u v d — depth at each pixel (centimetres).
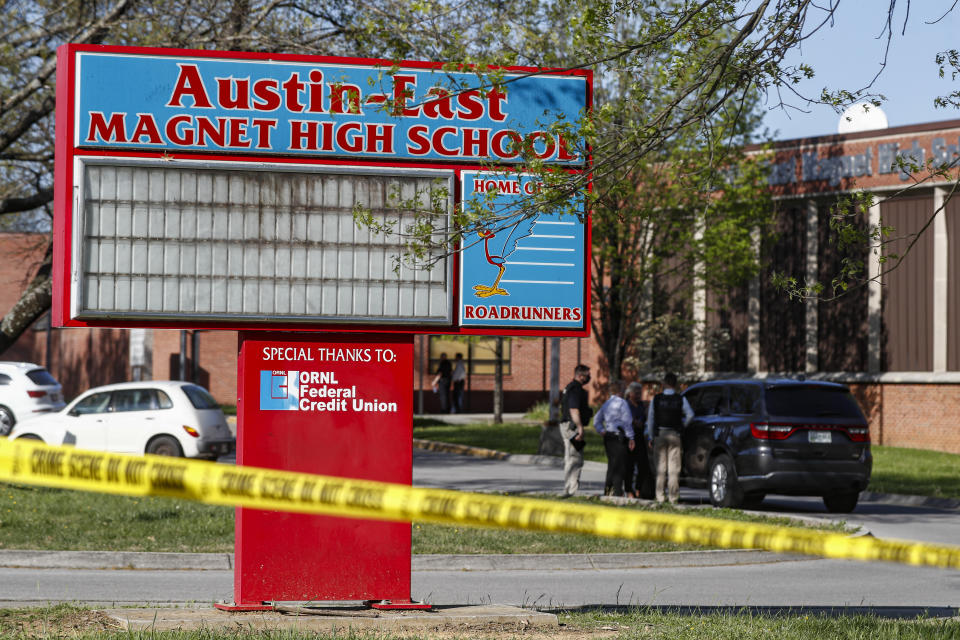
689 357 8769
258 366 2014
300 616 1962
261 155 2052
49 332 12594
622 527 850
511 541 3366
